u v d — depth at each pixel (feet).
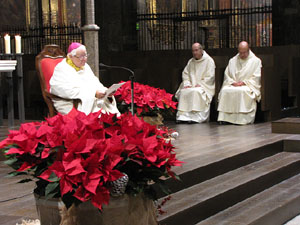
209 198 15.30
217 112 33.60
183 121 32.04
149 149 7.95
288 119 27.35
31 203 13.42
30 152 7.84
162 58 38.73
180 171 16.35
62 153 7.63
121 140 8.00
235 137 24.86
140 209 8.23
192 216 14.42
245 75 31.24
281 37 41.65
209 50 38.78
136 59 40.01
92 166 7.50
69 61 20.08
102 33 42.16
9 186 15.40
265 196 18.16
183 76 33.42
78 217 7.93
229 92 30.86
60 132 7.83
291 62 34.78
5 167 18.20
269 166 20.54
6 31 43.27
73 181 7.34
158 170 8.14
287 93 37.45
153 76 36.29
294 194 18.48
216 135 25.71
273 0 41.93
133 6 44.14
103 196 7.52
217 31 58.65
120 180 7.66
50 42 45.16
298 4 40.88
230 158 19.31
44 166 8.04
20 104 23.11
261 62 33.60
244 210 16.25
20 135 7.98
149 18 44.88
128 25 43.73
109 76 38.22
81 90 19.54
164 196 14.89
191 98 31.96
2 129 22.61
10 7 44.16
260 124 30.81
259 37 59.36
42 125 8.16
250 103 30.68
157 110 20.63
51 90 19.95
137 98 20.34
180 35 52.01
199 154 19.71
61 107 20.06
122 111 20.65
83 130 7.80
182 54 38.75
